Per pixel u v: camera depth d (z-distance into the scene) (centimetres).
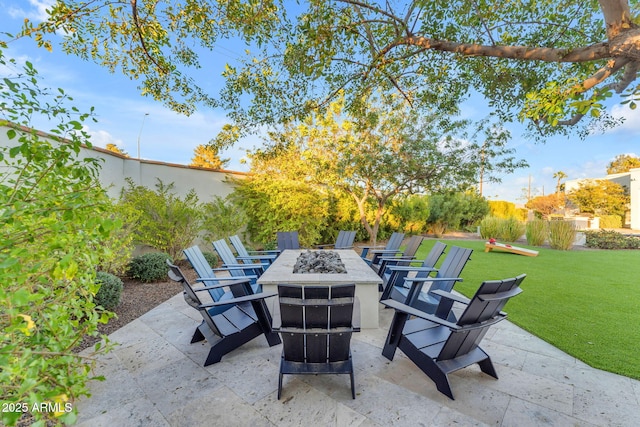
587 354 279
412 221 1435
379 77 316
